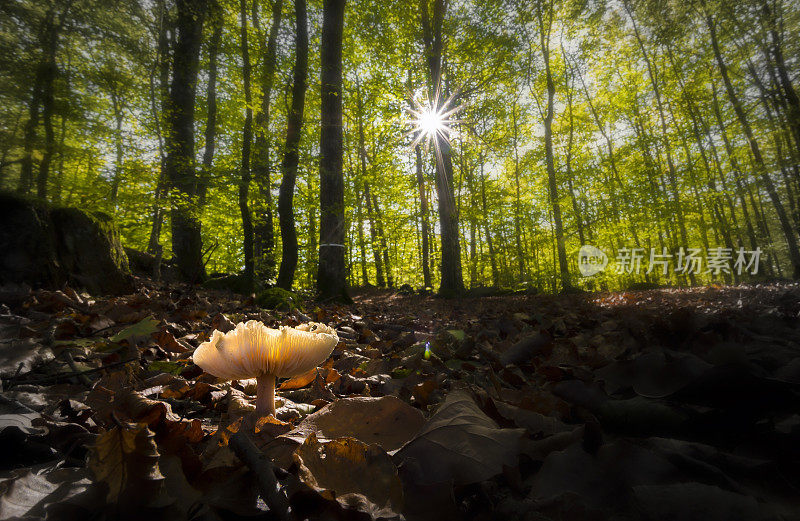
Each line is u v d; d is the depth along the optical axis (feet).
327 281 35.96
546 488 3.01
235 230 53.06
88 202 28.40
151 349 8.43
